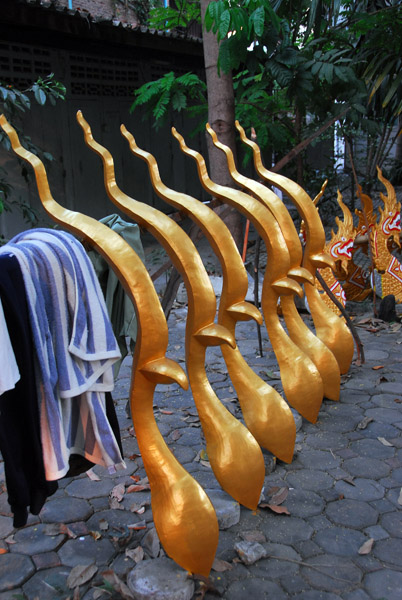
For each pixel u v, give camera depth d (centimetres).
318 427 308
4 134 517
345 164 951
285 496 244
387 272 471
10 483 173
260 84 598
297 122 575
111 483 259
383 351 416
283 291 287
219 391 357
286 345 305
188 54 859
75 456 205
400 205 470
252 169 973
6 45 675
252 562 204
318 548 212
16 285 166
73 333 179
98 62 789
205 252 766
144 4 1199
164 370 183
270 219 277
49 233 188
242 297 242
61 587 194
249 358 409
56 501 245
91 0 1130
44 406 175
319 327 361
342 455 279
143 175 896
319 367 327
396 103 639
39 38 702
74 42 743
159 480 193
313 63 500
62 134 757
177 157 960
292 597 189
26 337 168
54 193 759
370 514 232
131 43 720
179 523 188
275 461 270
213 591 192
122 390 365
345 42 593
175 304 548
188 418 321
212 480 258
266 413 261
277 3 503
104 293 256
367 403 335
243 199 273
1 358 155
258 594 190
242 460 226
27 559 208
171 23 770
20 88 696
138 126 873
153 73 873
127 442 296
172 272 302
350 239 422
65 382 178
